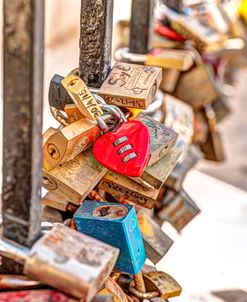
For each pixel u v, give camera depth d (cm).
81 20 122
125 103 120
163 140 119
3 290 87
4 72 80
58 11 602
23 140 82
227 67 297
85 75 126
